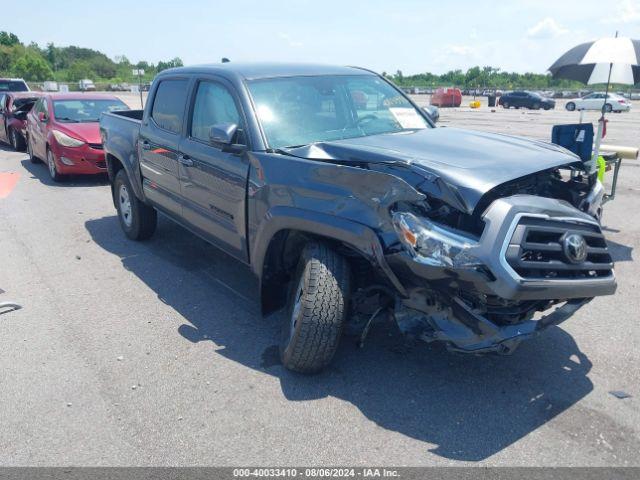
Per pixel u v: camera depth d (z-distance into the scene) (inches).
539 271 124.4
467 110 1637.6
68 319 191.0
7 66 3924.7
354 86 196.2
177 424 133.9
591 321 185.0
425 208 130.9
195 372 156.3
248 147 168.7
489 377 151.7
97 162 421.7
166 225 302.4
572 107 1551.4
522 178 140.9
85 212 337.1
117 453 124.3
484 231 122.6
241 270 236.4
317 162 145.4
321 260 142.3
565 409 137.8
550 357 161.9
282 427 132.2
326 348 143.2
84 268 240.5
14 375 156.0
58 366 160.7
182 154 205.0
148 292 213.8
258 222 164.1
